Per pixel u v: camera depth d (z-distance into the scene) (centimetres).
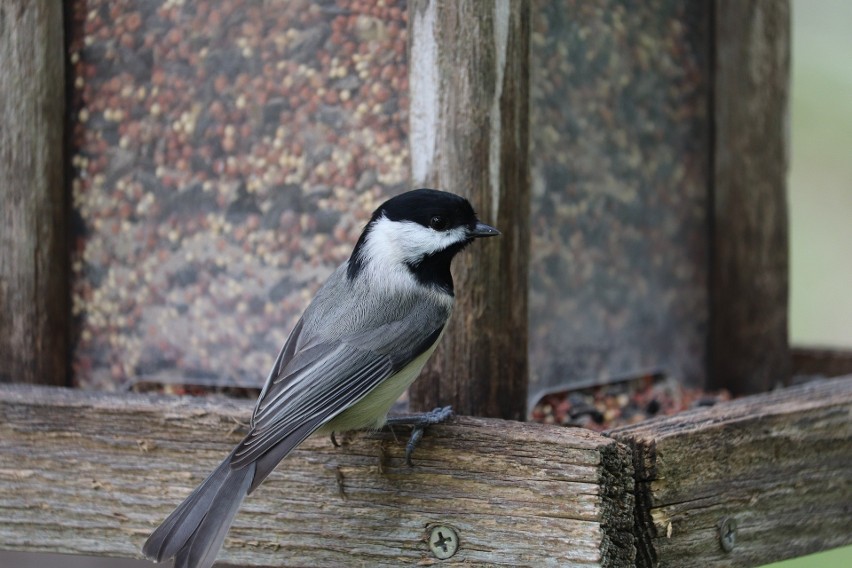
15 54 884
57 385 917
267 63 877
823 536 819
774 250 1045
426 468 746
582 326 962
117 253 924
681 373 1057
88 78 918
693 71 1046
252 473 695
